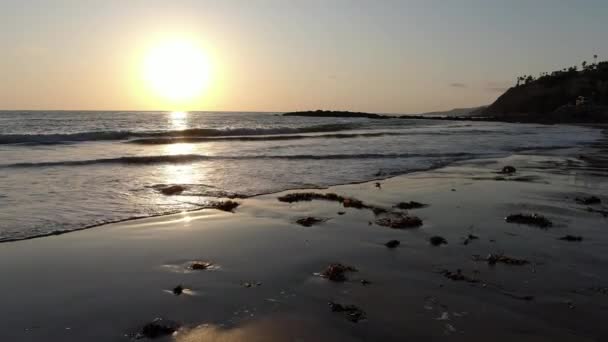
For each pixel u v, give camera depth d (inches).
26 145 1000.2
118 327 203.0
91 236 346.6
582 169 754.8
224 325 204.1
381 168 751.1
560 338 190.2
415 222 384.8
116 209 435.8
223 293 240.7
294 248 321.7
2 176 589.9
